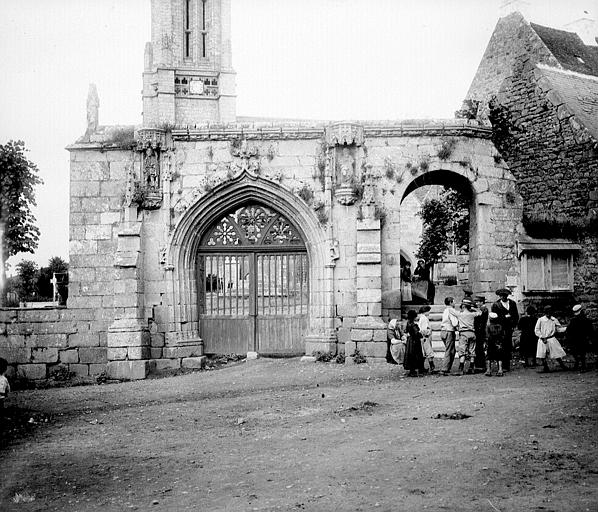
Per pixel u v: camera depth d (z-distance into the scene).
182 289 21.20
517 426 10.86
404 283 24.08
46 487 9.27
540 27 27.25
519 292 22.12
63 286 36.50
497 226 22.09
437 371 17.61
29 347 20.62
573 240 22.73
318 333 21.05
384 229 21.28
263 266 21.95
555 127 24.16
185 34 68.25
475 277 22.08
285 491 8.36
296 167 21.38
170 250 21.09
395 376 17.45
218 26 68.25
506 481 8.21
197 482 9.05
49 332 20.70
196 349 21.20
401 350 19.34
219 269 21.95
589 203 22.78
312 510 7.62
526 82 25.64
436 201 30.83
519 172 25.53
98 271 21.16
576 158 23.34
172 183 21.27
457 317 17.28
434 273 37.31
